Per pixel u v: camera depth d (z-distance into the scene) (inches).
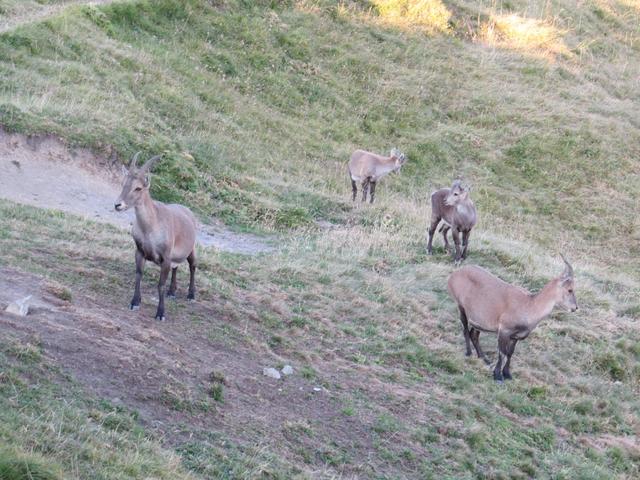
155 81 1128.8
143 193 498.0
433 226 848.3
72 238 644.1
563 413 613.3
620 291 906.7
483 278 621.0
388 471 458.0
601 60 1755.7
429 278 773.3
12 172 800.9
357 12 1565.0
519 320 598.2
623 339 746.2
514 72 1569.9
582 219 1232.2
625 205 1286.9
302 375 528.7
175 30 1300.4
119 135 906.7
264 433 442.6
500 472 496.4
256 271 701.9
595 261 1104.2
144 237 509.7
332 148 1216.8
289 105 1283.2
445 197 831.7
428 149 1302.9
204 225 848.9
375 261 796.0
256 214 903.1
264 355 537.6
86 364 422.9
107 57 1114.1
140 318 513.3
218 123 1122.0
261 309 613.9
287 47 1397.6
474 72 1529.3
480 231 991.0
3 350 401.1
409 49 1524.4
